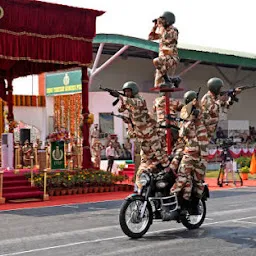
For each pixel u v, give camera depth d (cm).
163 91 992
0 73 2309
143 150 959
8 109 2308
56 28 1747
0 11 1602
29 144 2308
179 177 895
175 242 832
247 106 4066
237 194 1619
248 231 930
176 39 1278
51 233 948
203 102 971
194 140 909
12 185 1620
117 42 2834
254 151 3016
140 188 878
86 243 839
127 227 857
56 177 1711
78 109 2817
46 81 3005
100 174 1812
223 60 3181
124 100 944
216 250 769
